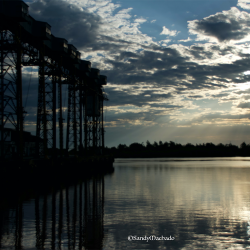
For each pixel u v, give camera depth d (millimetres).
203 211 22859
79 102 72812
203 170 76562
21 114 35312
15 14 35281
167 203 26297
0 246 14672
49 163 43719
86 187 38688
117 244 15305
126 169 84375
